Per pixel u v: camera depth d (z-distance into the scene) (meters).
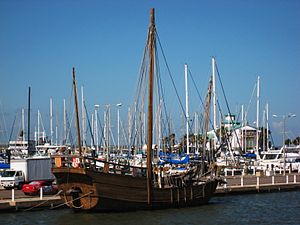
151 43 47.41
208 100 58.66
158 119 61.09
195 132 91.06
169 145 86.00
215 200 55.56
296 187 66.50
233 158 85.94
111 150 107.25
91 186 41.78
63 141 105.38
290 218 44.47
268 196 60.00
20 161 61.31
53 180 63.38
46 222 40.16
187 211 46.62
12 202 44.56
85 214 43.22
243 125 118.56
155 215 43.75
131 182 43.38
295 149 105.25
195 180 51.22
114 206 43.06
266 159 96.19
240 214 46.16
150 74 46.62
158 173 47.06
